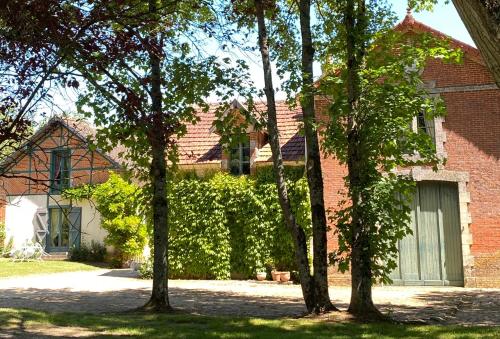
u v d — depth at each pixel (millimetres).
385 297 13297
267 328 8094
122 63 6664
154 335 7434
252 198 17906
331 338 7160
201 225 18500
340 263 9594
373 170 9359
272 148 10195
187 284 16625
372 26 9688
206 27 9477
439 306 11594
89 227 25375
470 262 15438
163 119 7383
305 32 10242
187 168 19547
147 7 7445
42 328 8031
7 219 27234
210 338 7176
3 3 4934
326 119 14250
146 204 11781
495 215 15336
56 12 5277
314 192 9969
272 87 10312
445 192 16094
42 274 19859
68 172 24062
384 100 8875
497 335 7367
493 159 15500
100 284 16422
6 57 5309
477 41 3244
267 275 17688
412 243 16156
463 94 15844
